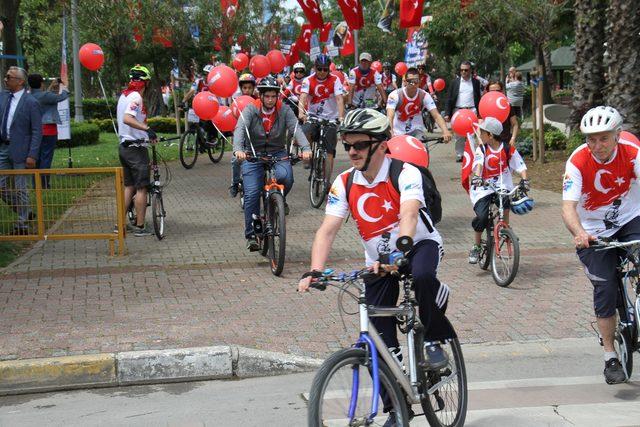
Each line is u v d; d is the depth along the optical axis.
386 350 4.02
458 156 16.70
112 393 5.69
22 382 5.73
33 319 6.89
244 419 5.07
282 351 6.20
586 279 8.20
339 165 17.30
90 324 6.75
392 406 4.00
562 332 6.67
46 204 9.33
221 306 7.33
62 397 5.63
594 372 5.84
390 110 10.65
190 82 24.91
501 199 8.09
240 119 8.73
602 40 16.64
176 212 12.20
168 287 7.99
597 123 5.02
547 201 12.54
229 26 25.25
